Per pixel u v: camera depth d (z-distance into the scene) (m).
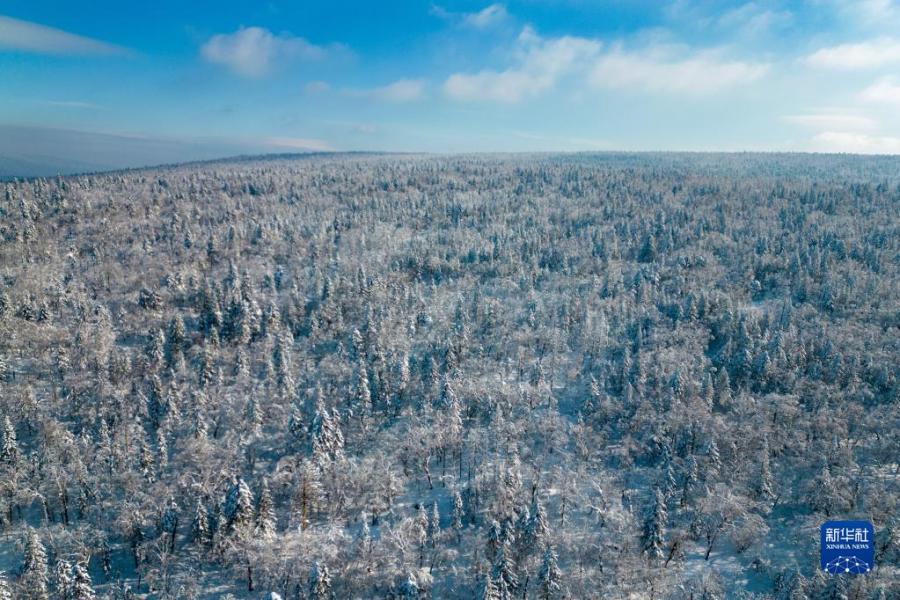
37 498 90.00
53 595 70.31
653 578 73.94
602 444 106.31
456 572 78.75
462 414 115.12
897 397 109.00
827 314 152.00
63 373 127.56
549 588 71.75
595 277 189.75
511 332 153.62
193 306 173.75
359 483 92.38
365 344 146.00
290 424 103.06
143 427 109.00
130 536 80.62
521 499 87.81
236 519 77.81
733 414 108.12
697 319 152.38
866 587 70.00
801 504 91.19
